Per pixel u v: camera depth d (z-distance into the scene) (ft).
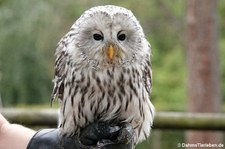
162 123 28.53
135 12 55.88
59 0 56.80
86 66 17.25
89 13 17.12
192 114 28.63
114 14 16.87
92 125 17.44
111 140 17.19
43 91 57.41
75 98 17.61
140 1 55.72
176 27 58.95
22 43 55.67
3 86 56.29
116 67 17.20
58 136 17.30
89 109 17.62
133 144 17.83
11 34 55.47
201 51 41.34
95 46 16.99
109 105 17.52
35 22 55.36
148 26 58.85
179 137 42.16
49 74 57.41
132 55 17.29
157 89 59.52
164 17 58.59
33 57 56.44
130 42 17.20
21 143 17.33
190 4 41.55
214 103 41.29
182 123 28.55
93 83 17.30
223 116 28.58
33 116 27.68
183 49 61.21
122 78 17.31
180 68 60.75
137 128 18.10
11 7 55.52
